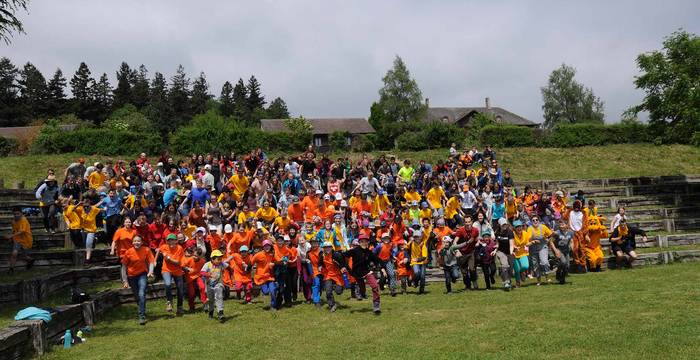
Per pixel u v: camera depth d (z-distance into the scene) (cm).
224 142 3703
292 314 1216
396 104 7712
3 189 2152
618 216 1755
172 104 10338
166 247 1279
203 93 12419
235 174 1902
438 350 859
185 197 1738
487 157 2575
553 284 1463
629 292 1253
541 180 3141
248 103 13350
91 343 1008
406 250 1455
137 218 1443
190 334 1060
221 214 1633
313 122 7838
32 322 928
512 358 798
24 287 1222
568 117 8806
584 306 1123
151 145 3541
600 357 785
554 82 8906
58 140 3412
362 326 1056
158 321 1199
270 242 1295
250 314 1238
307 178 2122
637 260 1739
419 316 1121
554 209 1908
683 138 2903
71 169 1944
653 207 2605
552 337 897
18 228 1464
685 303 1097
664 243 1950
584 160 3738
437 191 1889
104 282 1495
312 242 1314
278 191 1966
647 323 955
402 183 2045
